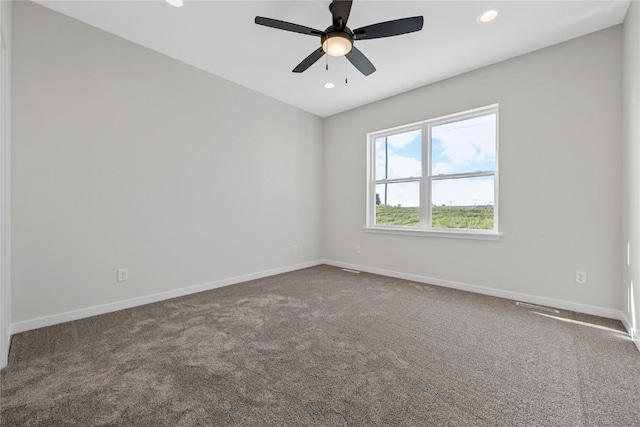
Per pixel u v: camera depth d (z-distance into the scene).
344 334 2.15
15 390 1.46
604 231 2.49
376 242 4.23
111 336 2.10
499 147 3.07
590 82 2.54
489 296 3.10
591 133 2.54
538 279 2.84
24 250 2.16
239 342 2.02
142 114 2.80
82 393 1.45
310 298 3.04
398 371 1.66
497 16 2.32
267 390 1.48
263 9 2.26
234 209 3.64
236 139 3.65
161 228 2.96
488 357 1.82
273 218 4.14
